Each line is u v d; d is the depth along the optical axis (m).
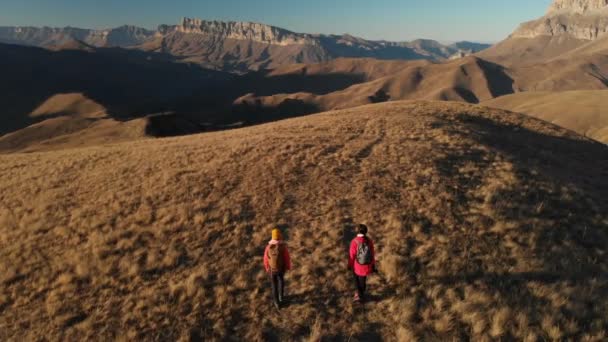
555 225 14.69
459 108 41.88
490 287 11.34
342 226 14.97
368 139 25.78
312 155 22.69
